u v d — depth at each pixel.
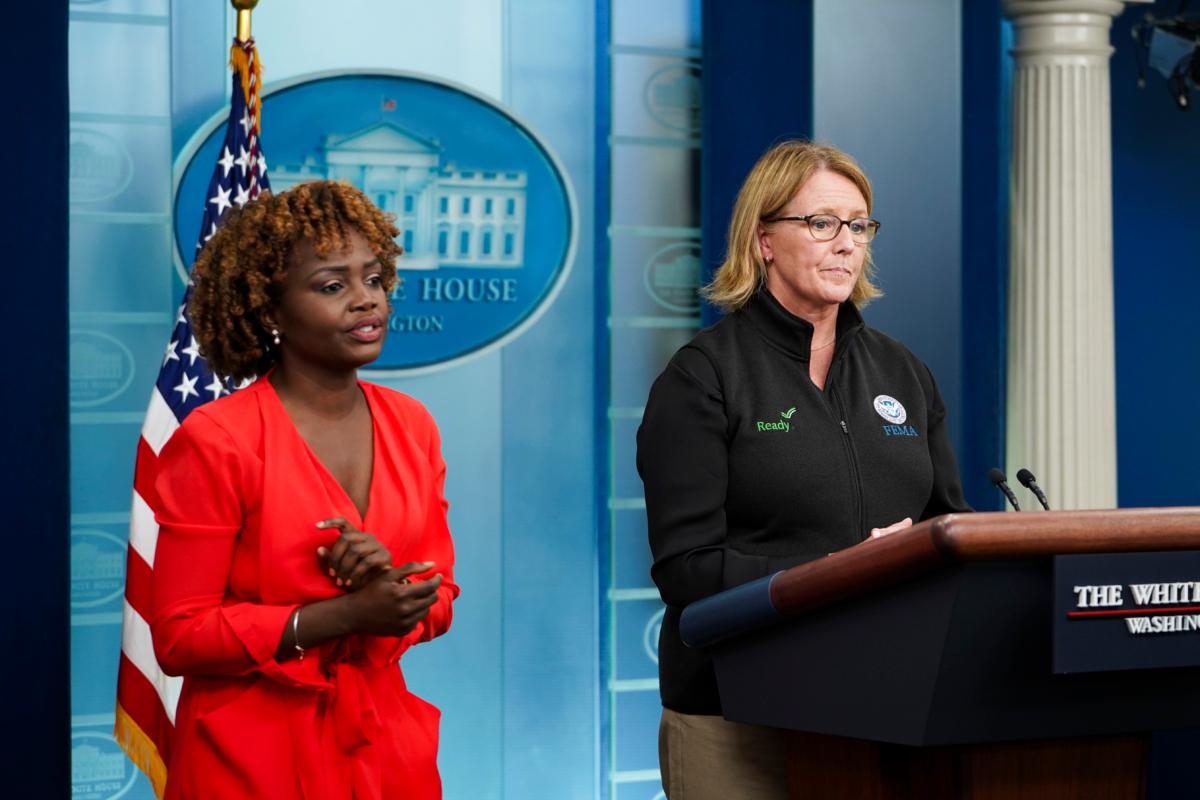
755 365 1.96
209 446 1.58
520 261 3.57
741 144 3.61
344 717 1.60
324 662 1.61
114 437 3.26
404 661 3.51
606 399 3.64
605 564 3.65
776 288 2.01
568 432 3.62
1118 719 1.41
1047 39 3.76
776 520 1.90
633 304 3.66
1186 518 1.34
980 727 1.35
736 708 1.58
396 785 1.65
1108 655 1.31
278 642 1.55
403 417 1.74
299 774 1.59
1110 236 3.82
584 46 3.61
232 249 1.66
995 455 3.81
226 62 3.32
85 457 3.24
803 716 1.48
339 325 1.62
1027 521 1.28
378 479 1.67
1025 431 3.78
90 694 3.24
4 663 2.71
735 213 2.05
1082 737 1.47
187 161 3.29
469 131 3.52
